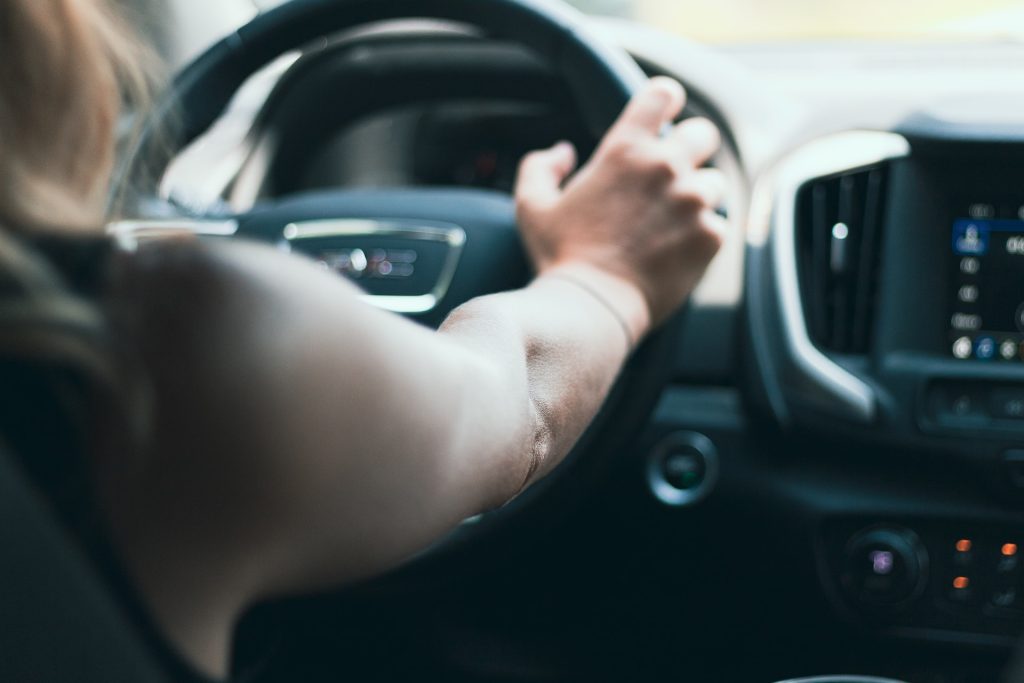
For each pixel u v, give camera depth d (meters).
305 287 0.33
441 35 1.17
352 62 1.21
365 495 0.35
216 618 0.34
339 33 0.92
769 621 1.13
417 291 0.94
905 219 1.03
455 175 1.30
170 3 1.19
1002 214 1.01
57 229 0.32
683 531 1.13
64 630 0.32
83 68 0.33
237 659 0.52
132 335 0.31
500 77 1.21
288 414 0.32
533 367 0.50
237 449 0.32
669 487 1.12
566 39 0.86
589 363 0.53
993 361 1.03
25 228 0.31
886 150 1.03
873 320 1.05
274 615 0.54
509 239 0.93
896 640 1.08
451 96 1.23
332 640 1.18
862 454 1.07
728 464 1.10
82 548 0.32
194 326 0.31
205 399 0.31
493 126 1.27
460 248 0.93
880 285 1.04
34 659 0.32
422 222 0.94
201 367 0.31
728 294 1.09
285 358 0.32
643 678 1.19
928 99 1.05
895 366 1.04
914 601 1.07
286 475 0.32
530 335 0.50
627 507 1.13
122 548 0.32
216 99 0.92
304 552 0.34
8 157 0.31
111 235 0.33
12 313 0.29
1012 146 0.99
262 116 1.21
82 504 0.31
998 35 1.35
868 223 1.05
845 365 1.05
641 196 0.65
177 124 0.82
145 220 0.44
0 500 0.31
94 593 0.32
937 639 1.07
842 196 1.05
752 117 1.09
